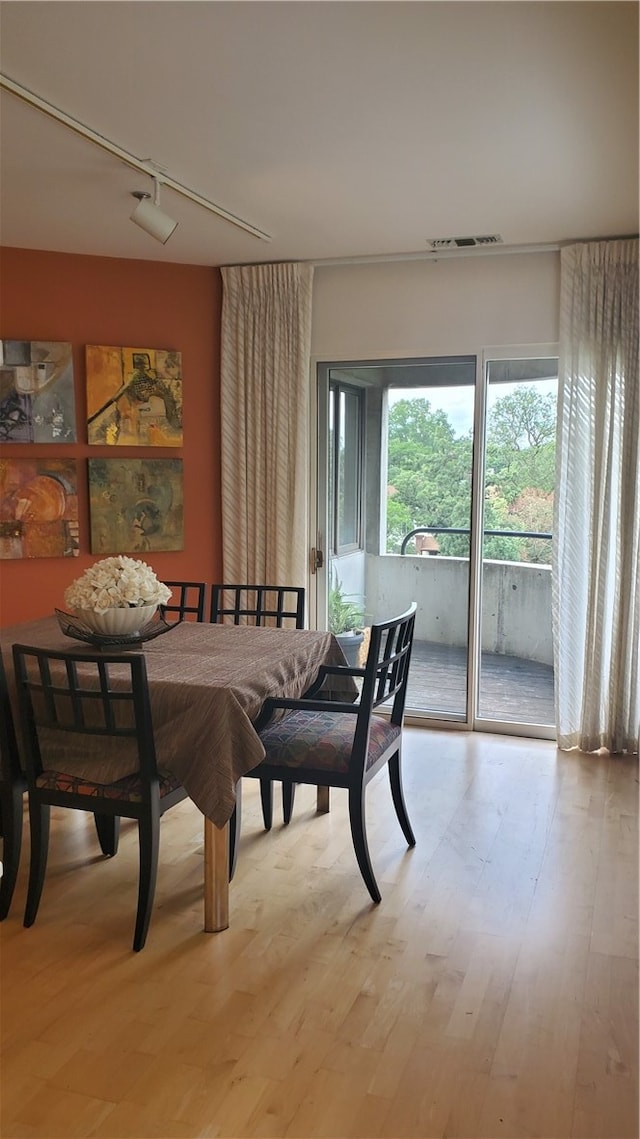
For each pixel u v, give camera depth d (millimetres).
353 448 4559
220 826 2396
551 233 3811
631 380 3852
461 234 3840
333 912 2627
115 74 2334
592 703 4051
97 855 3033
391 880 2826
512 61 2238
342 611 4688
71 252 4168
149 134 2740
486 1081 1898
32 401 4113
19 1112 1810
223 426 4496
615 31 2080
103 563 2895
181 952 2406
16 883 2824
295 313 4371
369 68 2281
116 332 4305
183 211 3508
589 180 3119
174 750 2432
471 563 4383
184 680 2498
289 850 3055
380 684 2768
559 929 2527
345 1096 1854
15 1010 2148
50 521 4195
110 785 2451
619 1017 2121
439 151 2857
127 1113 1806
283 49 2180
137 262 4316
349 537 4629
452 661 4527
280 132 2715
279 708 2764
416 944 2447
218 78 2352
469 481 4371
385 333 4367
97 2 1963
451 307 4242
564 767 3918
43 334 4164
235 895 2732
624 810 3412
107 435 4270
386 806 3457
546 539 4273
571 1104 1833
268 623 4574
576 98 2449
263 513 4535
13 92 2398
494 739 4344
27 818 3346
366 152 2873
